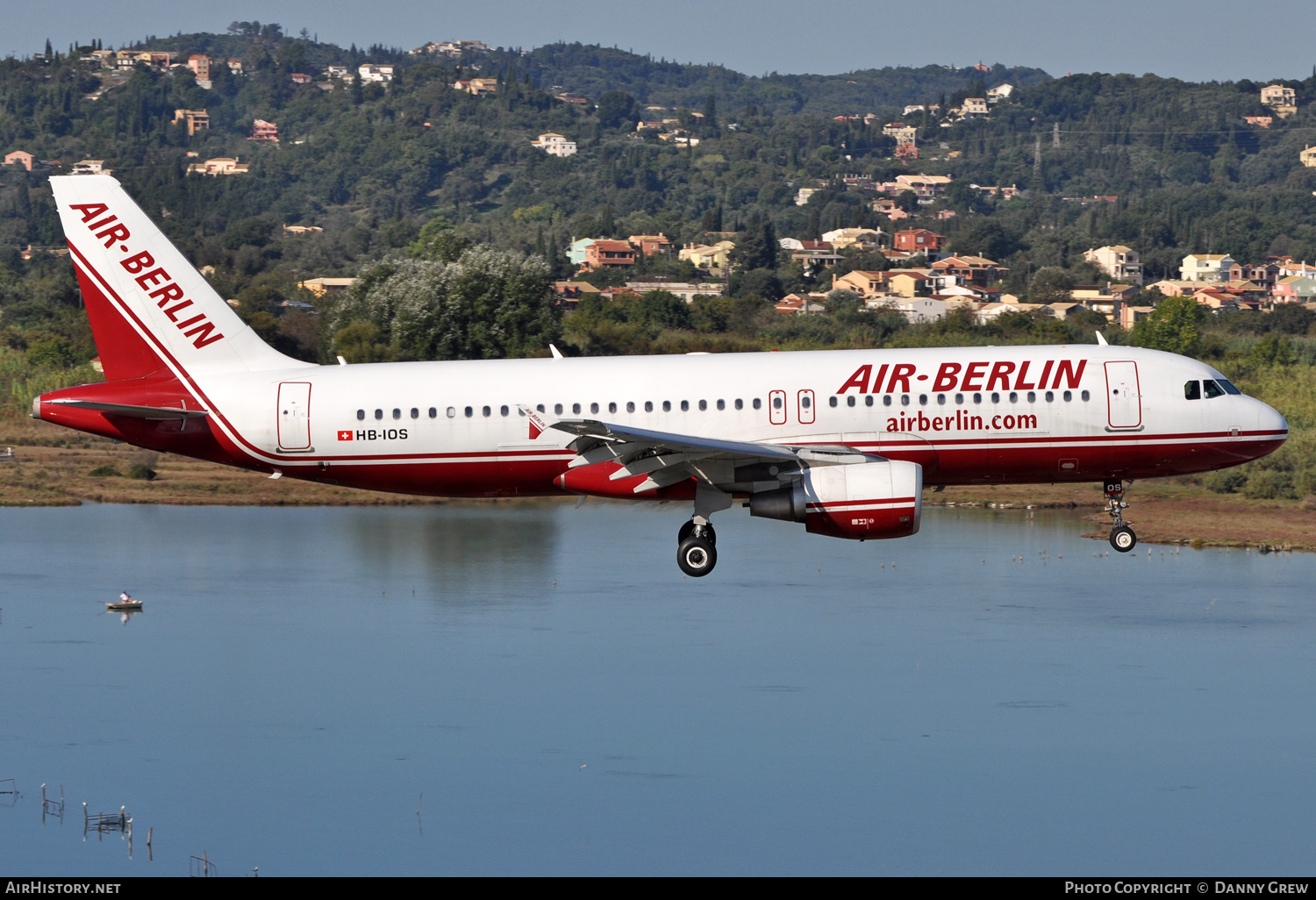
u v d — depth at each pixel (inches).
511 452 5866.1
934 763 5388.8
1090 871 4571.9
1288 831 4864.7
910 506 5502.0
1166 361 5826.8
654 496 5831.7
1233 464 5841.5
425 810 5068.9
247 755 5531.5
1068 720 5807.1
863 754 5487.2
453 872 4626.0
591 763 5433.1
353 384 5920.3
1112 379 5757.9
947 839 4808.1
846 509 5526.6
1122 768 5354.3
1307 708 5925.2
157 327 5974.4
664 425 5762.8
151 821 4990.2
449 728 5797.2
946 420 5718.5
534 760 5472.4
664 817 5002.5
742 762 5447.8
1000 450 5748.0
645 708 5959.6
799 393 5748.0
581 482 5812.0
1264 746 5556.1
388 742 5625.0
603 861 4672.7
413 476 5935.0
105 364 5989.2
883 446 5723.4
